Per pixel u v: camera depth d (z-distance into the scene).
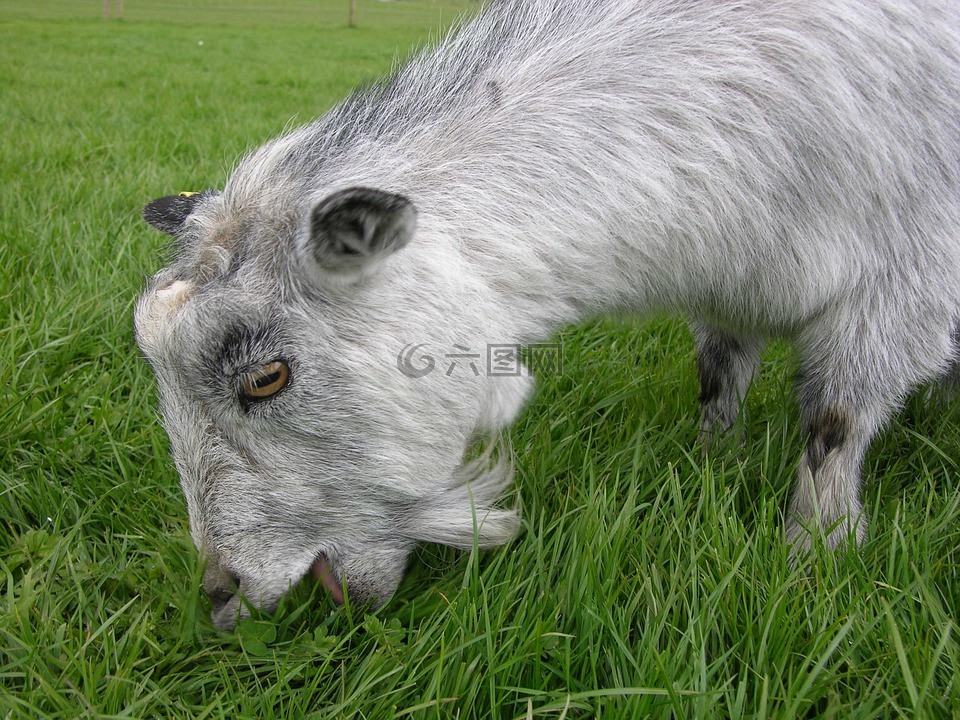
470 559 0.60
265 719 0.56
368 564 0.60
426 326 0.55
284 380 0.54
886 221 0.63
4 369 0.81
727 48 0.60
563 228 0.59
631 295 0.64
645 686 0.55
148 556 0.68
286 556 0.58
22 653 0.59
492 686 0.55
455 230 0.57
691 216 0.61
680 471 0.74
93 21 4.71
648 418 0.81
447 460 0.59
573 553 0.63
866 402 0.66
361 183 0.56
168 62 3.03
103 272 1.00
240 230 0.55
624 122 0.59
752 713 0.55
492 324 0.58
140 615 0.61
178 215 0.62
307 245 0.51
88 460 0.77
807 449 0.69
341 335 0.54
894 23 0.61
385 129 0.58
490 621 0.59
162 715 0.57
